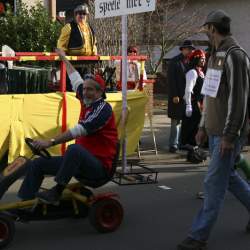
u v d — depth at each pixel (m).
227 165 4.72
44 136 7.69
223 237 5.26
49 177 7.43
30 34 11.86
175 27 23.02
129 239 5.18
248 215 5.95
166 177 7.70
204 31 4.96
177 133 9.39
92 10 17.59
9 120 7.49
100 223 5.27
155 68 21.50
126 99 7.53
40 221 5.60
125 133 7.44
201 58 9.03
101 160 5.21
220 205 4.80
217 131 4.73
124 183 7.10
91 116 5.12
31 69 8.05
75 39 8.73
